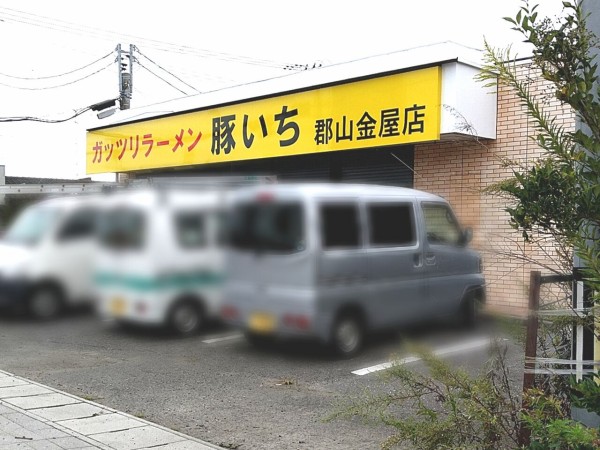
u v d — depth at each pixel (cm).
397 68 1050
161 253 880
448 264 801
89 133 1730
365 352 798
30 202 1180
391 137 1064
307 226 737
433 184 1112
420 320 809
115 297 906
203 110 1391
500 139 1028
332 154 1255
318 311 727
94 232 1008
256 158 1284
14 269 1022
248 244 796
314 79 1177
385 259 791
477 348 491
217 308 844
